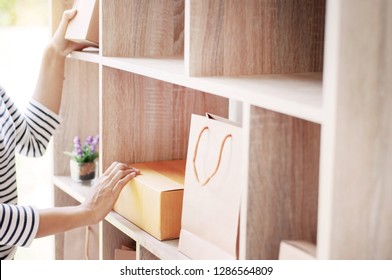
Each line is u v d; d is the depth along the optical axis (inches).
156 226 76.4
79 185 100.6
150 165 88.6
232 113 95.0
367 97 46.6
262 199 56.4
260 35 68.3
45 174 176.9
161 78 69.9
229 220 63.7
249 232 56.3
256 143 55.6
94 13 87.3
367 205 47.8
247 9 67.1
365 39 45.9
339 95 45.6
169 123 92.0
